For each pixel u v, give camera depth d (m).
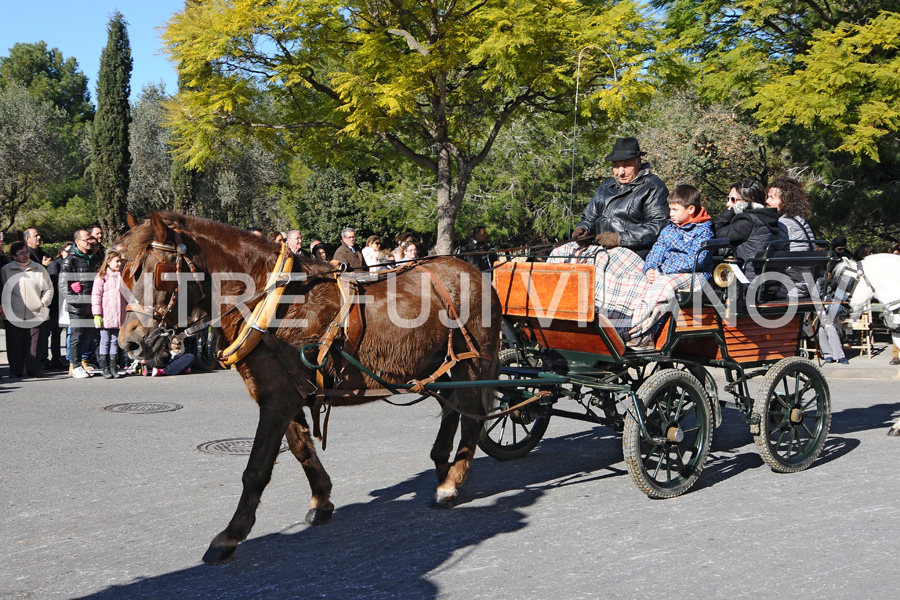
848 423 7.57
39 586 3.73
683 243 5.50
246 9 11.98
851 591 3.59
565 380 5.30
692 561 3.98
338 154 15.09
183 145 14.30
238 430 7.24
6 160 34.16
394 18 13.19
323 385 4.32
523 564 3.97
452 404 4.97
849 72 12.34
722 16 15.70
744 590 3.61
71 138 54.66
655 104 25.02
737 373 5.71
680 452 5.34
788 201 6.59
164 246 3.97
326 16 12.71
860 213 17.11
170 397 9.02
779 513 4.77
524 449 6.32
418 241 31.64
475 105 15.55
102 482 5.52
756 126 19.05
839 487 5.34
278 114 14.73
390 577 3.82
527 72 12.12
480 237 13.54
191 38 12.55
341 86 11.92
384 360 4.56
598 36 11.85
